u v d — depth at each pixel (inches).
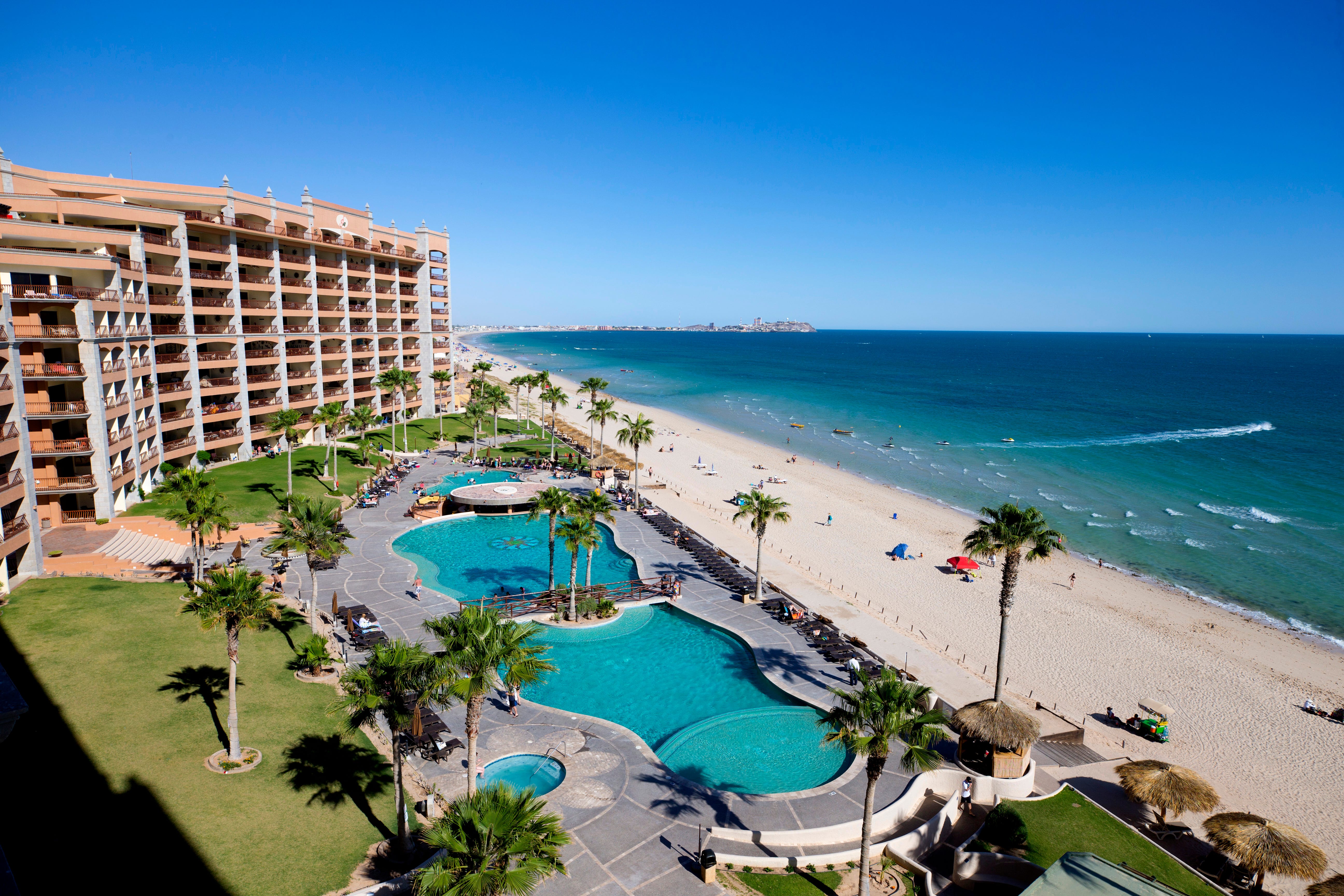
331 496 2997.0
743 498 3459.6
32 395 2166.6
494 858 754.8
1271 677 1957.4
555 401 4471.0
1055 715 1705.2
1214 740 1657.2
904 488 4065.0
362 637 1705.2
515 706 1480.1
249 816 1057.5
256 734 1269.7
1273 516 3486.7
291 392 3774.6
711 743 1460.4
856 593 2434.8
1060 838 1209.4
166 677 1409.9
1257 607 2439.7
